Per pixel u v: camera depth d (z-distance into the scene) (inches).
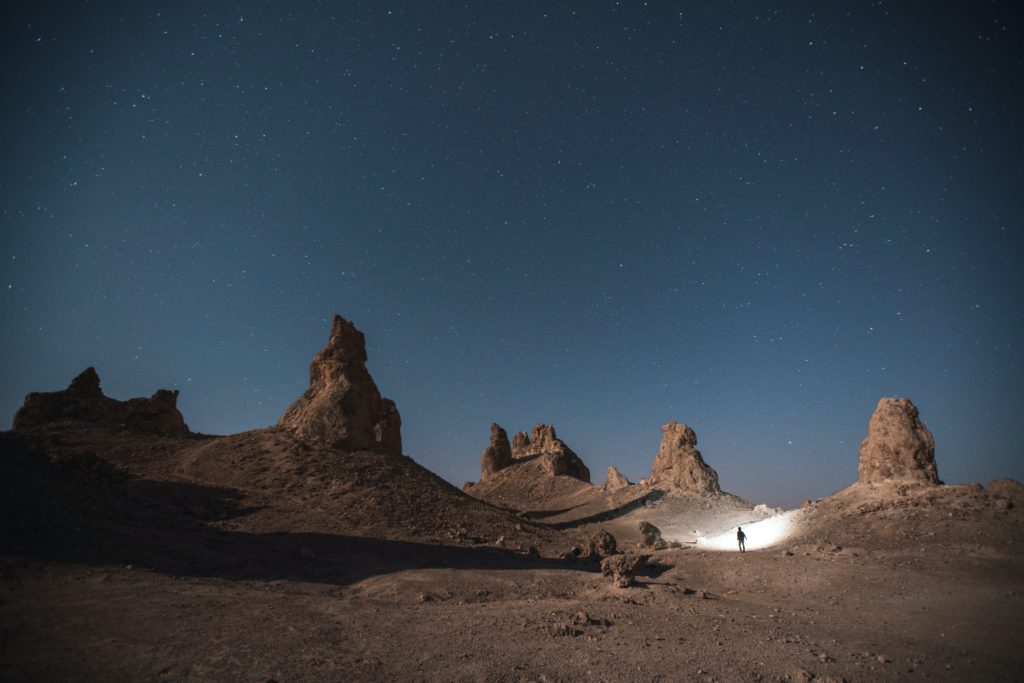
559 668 524.7
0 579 673.6
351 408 2007.9
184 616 610.5
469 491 3720.5
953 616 781.3
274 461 1733.5
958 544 1143.0
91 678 435.2
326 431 1942.7
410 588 904.3
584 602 855.7
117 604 630.5
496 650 574.2
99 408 2253.9
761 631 694.5
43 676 431.5
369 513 1465.3
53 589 669.9
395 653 550.6
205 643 531.5
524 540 1577.3
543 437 4355.3
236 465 1697.8
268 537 1191.6
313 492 1560.0
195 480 1577.3
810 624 745.0
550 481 3548.2
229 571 906.7
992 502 1307.8
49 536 837.2
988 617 768.9
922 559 1093.8
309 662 503.5
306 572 978.7
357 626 642.8
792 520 1588.3
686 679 505.0
